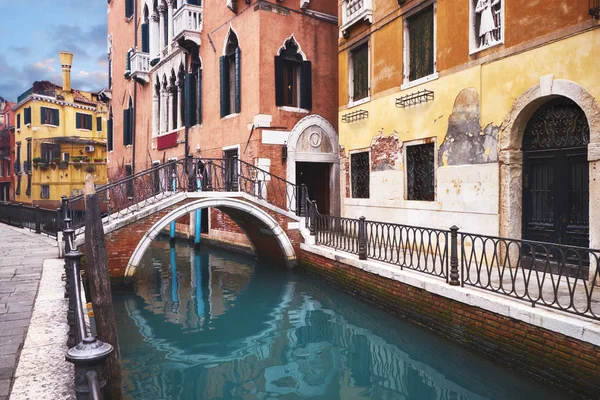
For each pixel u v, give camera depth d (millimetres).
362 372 5219
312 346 6047
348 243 8391
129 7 18750
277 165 11383
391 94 8992
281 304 7922
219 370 5328
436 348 5684
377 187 9469
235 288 9016
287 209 10453
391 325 6625
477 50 6965
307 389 4816
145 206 8758
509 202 6570
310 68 11875
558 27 5770
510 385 4625
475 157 7066
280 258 10625
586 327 3910
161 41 16031
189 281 9664
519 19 6312
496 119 6699
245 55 11633
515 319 4625
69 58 29594
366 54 10047
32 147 28109
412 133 8438
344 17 10422
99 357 1806
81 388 1804
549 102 6211
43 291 5359
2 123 39406
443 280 5906
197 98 13859
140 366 5441
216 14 12781
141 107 17906
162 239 16172
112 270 8383
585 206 5797
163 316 7359
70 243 5465
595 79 5348
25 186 29781
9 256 7801
